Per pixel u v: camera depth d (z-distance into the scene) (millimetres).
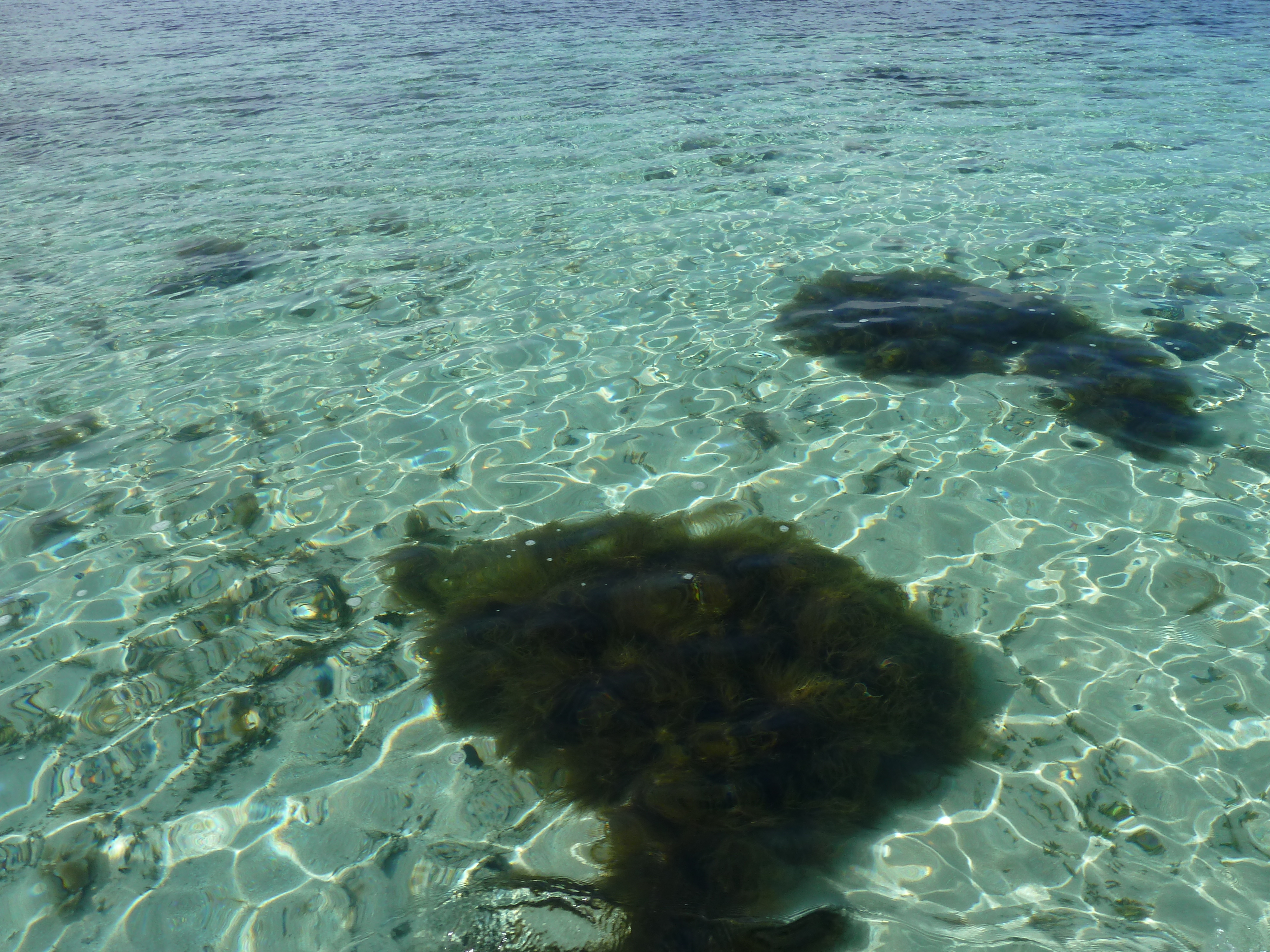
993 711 2811
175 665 3150
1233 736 2689
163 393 5297
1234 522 3717
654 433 4645
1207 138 9812
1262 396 4684
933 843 2354
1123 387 4816
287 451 4605
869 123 11000
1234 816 2430
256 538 3898
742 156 9805
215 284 6996
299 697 2975
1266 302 5836
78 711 2957
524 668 2967
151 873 2381
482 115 12188
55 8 28547
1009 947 2084
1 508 4156
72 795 2639
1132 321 5629
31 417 5043
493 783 2594
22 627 3363
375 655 3150
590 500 4082
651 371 5305
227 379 5438
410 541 3832
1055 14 20094
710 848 2328
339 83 14750
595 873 2295
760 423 4691
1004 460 4250
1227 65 13906
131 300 6750
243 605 3453
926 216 7734
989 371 5070
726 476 4238
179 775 2695
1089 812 2451
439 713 2869
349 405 5062
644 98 12836
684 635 3045
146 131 12125
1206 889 2227
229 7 26188
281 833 2486
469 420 4844
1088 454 4254
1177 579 3400
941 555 3609
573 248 7395
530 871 2318
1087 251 6828
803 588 3273
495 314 6211
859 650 2959
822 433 4562
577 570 3486
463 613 3285
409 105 12930
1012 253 6844
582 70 15016
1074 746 2670
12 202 9328
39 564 3750
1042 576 3459
